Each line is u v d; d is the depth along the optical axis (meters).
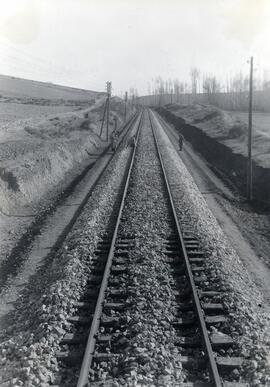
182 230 13.18
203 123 52.88
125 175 22.67
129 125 63.47
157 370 6.37
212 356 6.51
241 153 28.14
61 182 23.45
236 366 6.46
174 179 21.62
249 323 7.62
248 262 12.19
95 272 10.11
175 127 65.50
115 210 15.68
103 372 6.40
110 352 6.97
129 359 6.57
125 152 31.73
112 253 11.04
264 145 29.75
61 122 47.72
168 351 6.86
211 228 14.04
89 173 25.53
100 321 7.76
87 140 37.72
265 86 120.06
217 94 135.88
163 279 9.59
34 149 25.39
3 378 6.27
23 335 7.48
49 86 163.12
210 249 11.60
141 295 8.74
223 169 28.58
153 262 10.44
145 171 23.58
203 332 7.15
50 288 9.11
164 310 8.14
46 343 7.00
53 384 6.18
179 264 10.66
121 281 9.54
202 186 22.67
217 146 34.72
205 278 9.66
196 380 6.25
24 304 9.12
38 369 6.36
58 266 10.66
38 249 12.65
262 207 18.86
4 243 13.43
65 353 6.81
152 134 46.12
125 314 8.03
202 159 33.16
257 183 22.36
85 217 15.08
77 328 7.66
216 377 6.00
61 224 15.11
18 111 61.56
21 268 11.27
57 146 27.94
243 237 14.62
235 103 112.00
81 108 83.25
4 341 7.53
